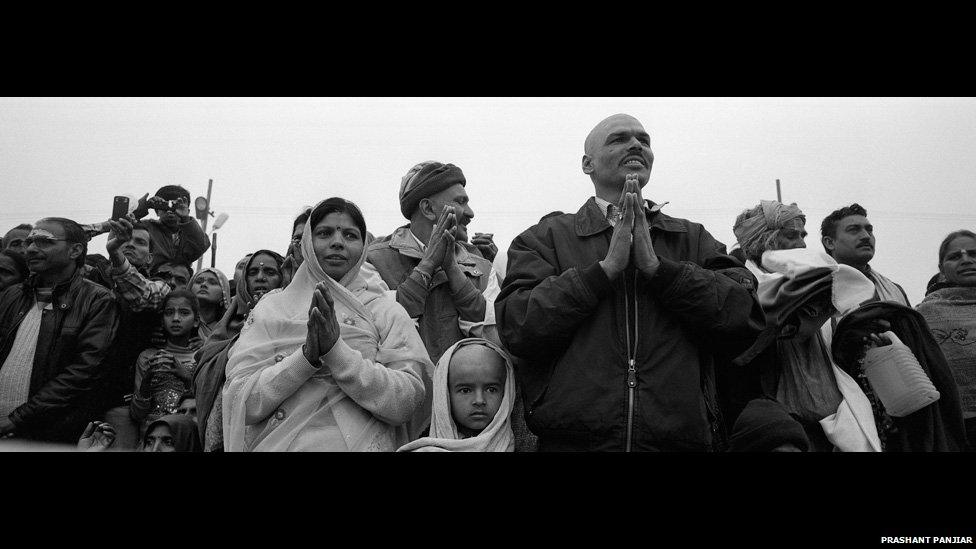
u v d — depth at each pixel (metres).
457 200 6.15
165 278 6.51
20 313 6.12
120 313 6.17
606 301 5.04
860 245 6.27
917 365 5.53
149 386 5.98
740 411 5.49
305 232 5.41
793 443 5.05
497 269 5.91
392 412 5.07
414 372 5.24
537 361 5.10
